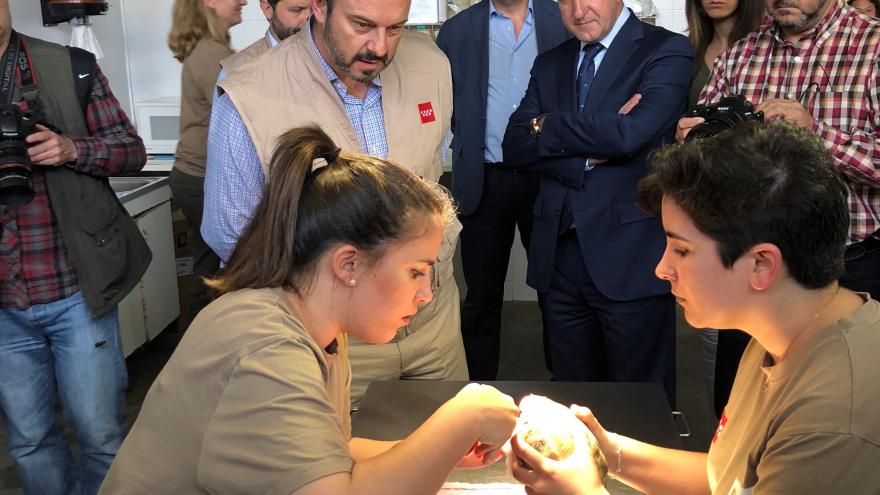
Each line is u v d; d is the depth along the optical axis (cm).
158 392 113
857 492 93
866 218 232
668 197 107
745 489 110
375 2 179
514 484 138
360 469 104
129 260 251
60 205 233
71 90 238
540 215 268
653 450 139
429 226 114
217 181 202
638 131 241
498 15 331
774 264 101
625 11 259
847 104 230
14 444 249
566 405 167
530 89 273
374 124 208
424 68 216
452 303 227
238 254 119
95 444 251
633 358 260
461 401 115
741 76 248
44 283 235
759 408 113
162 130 440
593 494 118
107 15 453
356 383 212
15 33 233
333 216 112
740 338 259
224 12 364
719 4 271
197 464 107
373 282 114
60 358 246
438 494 135
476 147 329
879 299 238
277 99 196
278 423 101
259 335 107
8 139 210
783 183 98
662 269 112
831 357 100
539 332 427
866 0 338
